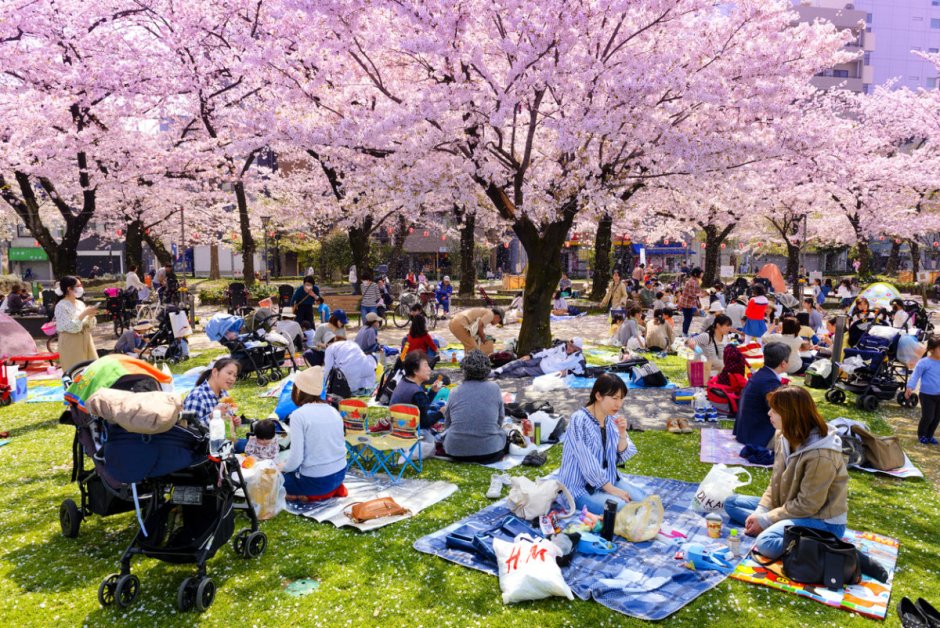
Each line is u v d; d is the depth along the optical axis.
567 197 12.31
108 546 5.08
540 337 13.38
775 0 11.55
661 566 4.66
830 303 28.75
